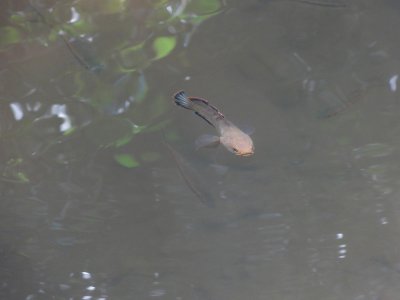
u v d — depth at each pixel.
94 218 12.88
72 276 12.73
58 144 13.27
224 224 12.90
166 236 12.88
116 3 15.28
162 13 15.07
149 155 13.14
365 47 14.26
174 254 12.82
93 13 15.09
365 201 13.08
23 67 14.12
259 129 13.17
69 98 13.68
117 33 14.66
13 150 13.21
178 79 13.82
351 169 13.12
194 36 14.59
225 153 13.23
